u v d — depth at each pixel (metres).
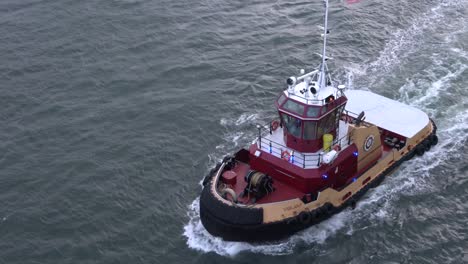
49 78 40.91
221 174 29.16
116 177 32.34
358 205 30.02
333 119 28.28
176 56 43.25
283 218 26.94
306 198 27.72
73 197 31.00
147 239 28.25
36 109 37.94
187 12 48.72
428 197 30.58
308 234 28.19
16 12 48.53
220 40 45.31
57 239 28.41
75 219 29.58
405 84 39.66
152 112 37.47
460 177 31.84
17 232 28.84
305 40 45.28
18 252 27.69
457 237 28.09
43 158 33.81
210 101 38.53
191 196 30.94
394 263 26.73
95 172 32.72
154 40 44.97
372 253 27.30
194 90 39.66
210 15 48.44
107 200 30.75
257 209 26.69
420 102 37.78
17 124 36.66
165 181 32.06
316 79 32.88
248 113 37.50
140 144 34.78
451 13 48.81
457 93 38.50
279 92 39.56
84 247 27.86
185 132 35.81
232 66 42.28
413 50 43.75
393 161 31.69
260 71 41.75
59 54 43.38
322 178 27.70
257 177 27.48
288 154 28.05
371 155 30.89
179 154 34.03
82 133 35.75
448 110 37.00
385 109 34.25
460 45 44.09
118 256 27.31
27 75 41.22
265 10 49.47
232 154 32.19
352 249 27.52
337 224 28.80
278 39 45.44
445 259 26.94
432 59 42.41
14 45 44.41
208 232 28.16
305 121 27.20
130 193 31.25
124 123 36.59
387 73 41.00
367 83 39.91
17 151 34.41
